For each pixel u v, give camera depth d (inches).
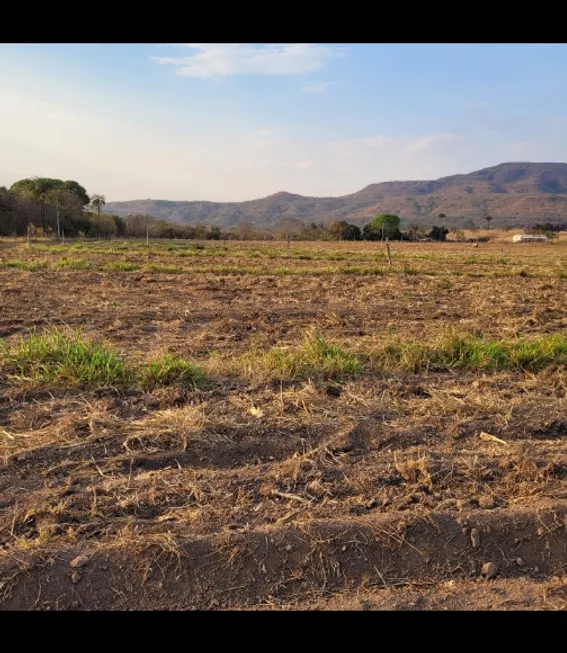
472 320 350.3
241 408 173.5
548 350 235.8
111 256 925.2
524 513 120.0
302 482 133.9
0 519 117.4
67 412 169.2
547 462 142.7
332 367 207.6
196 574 105.9
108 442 149.8
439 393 191.8
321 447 148.1
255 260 892.6
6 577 102.3
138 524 116.3
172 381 194.4
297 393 183.2
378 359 228.7
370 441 154.2
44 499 124.0
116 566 105.4
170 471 136.9
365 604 102.1
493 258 1109.7
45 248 1063.6
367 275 652.7
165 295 443.5
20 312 343.0
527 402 184.2
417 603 102.6
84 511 120.6
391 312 378.9
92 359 196.4
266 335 291.6
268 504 124.5
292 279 587.2
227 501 125.6
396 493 129.6
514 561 112.4
